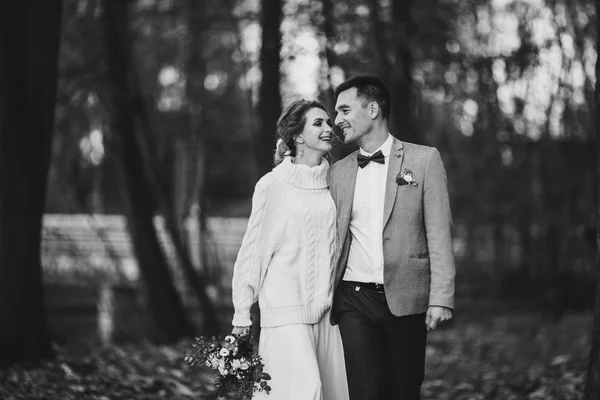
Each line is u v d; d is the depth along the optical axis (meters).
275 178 5.57
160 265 15.92
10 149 9.81
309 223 5.51
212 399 8.09
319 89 11.67
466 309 23.89
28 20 9.78
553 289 22.11
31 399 7.47
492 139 15.66
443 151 18.98
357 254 5.55
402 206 5.48
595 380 6.24
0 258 9.88
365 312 5.48
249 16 13.26
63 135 16.17
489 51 13.41
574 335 15.58
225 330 17.22
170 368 9.84
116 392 8.02
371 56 11.95
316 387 5.25
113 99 14.91
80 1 14.77
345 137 5.70
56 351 10.74
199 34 15.25
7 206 9.86
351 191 5.60
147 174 17.12
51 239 20.75
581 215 22.27
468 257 28.94
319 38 11.67
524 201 23.59
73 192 18.73
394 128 12.23
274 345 5.44
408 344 5.50
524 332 17.59
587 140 14.12
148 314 16.19
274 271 5.51
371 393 5.42
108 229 21.50
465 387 9.26
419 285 5.46
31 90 9.80
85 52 14.94
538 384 8.93
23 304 9.88
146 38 16.69
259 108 11.66
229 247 24.41
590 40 11.71
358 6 12.06
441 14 12.66
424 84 13.26
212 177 29.17
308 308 5.46
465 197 25.02
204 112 17.33
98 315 21.33
